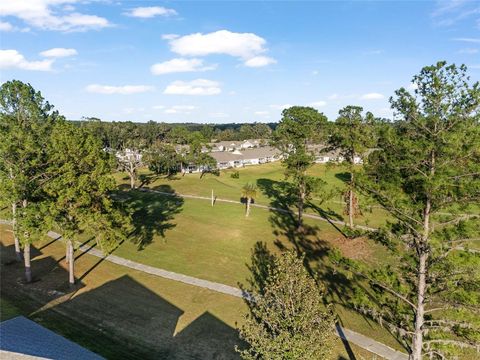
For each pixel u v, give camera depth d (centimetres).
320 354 1717
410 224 1866
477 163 1661
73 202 3195
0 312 2695
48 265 3750
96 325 2588
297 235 4688
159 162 9019
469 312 1691
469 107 1689
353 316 2783
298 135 4606
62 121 3519
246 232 4791
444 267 1745
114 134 8469
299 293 1745
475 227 1669
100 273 3559
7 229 4866
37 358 1542
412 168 1781
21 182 3117
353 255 3888
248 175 9462
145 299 3033
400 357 2292
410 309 1955
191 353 2294
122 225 3347
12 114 3422
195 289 3241
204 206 6091
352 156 4319
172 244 4403
